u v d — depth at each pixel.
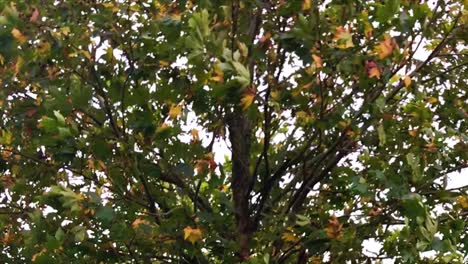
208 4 4.74
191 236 4.51
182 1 5.16
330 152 5.19
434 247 4.33
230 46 4.69
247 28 5.12
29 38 4.75
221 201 5.18
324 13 4.64
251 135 5.90
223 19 4.76
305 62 4.61
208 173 4.90
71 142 4.42
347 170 5.67
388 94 5.27
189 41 4.12
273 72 5.10
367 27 4.60
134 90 4.70
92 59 5.01
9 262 5.75
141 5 5.21
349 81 4.99
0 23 4.65
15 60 4.91
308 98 4.86
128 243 4.63
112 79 4.96
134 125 4.62
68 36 4.99
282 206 5.89
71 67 4.96
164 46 4.80
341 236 4.62
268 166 5.46
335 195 5.91
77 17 5.27
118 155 4.67
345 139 5.29
